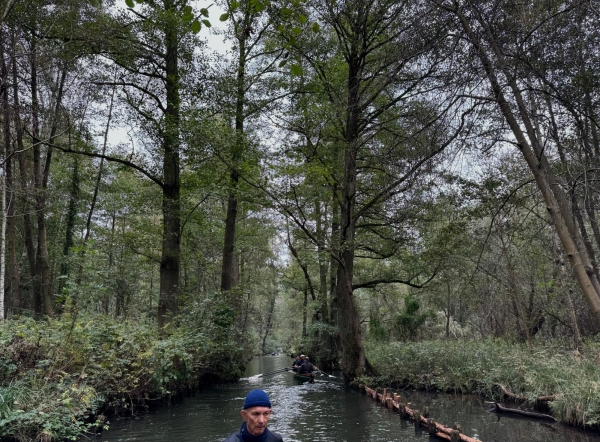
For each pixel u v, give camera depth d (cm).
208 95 1628
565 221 766
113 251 2080
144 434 898
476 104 788
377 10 1292
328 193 1922
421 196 1023
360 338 1688
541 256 1669
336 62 1786
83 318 1128
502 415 1047
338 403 1298
